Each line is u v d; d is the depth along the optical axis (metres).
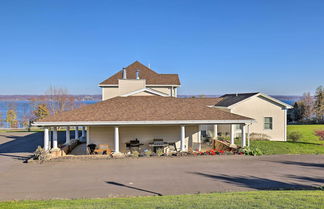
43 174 12.74
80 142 24.77
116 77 28.38
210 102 31.92
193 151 17.83
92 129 19.77
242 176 12.16
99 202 8.38
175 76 29.59
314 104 62.50
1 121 61.19
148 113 18.00
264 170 13.28
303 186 10.52
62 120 16.53
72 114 17.42
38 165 14.73
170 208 7.29
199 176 12.19
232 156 16.97
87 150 18.39
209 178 11.84
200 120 17.53
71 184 11.05
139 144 19.16
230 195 8.91
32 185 10.95
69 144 20.23
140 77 28.25
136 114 17.77
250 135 26.41
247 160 15.79
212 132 27.59
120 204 7.95
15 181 11.55
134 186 10.73
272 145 22.23
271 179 11.62
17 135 33.53
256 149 17.77
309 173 12.66
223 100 31.84
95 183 11.19
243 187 10.46
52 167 14.22
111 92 27.83
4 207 7.90
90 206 7.76
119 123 16.77
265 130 26.94
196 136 20.84
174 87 28.44
